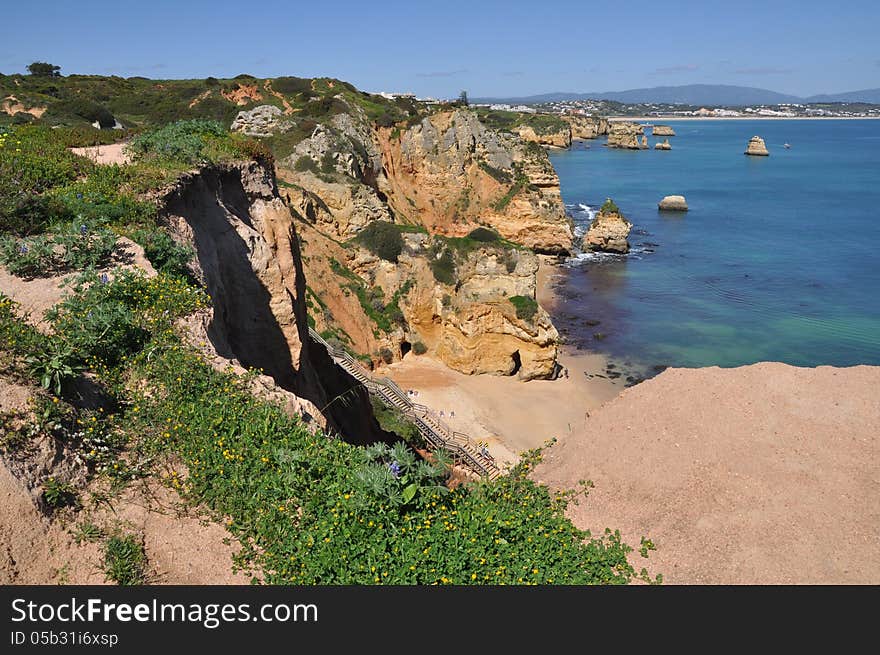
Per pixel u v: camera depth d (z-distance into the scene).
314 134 58.12
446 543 9.33
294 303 21.62
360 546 8.79
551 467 13.25
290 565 8.42
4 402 8.65
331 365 29.80
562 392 42.00
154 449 9.50
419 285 44.47
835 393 13.14
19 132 22.45
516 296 42.53
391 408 35.47
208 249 17.05
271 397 11.38
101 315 10.56
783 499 11.25
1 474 7.78
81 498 8.48
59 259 12.82
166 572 8.02
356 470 9.92
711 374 14.36
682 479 11.95
